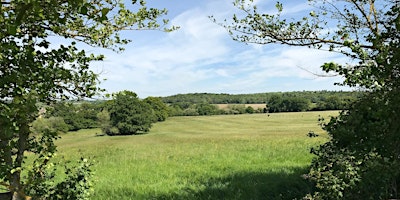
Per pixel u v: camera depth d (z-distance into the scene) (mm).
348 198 5641
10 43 4398
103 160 25734
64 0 4176
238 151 27672
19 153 5215
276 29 7832
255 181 14711
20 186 5211
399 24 4184
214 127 84688
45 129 5512
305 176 10797
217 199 12516
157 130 81938
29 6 3812
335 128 4652
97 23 6250
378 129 4141
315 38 7625
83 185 6664
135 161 24531
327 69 4305
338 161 5902
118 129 73188
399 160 4348
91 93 5637
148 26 7004
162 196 13289
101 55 5918
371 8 6898
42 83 4801
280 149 27125
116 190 14516
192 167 20250
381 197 5145
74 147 42250
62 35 6254
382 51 4168
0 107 4270
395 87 4102
